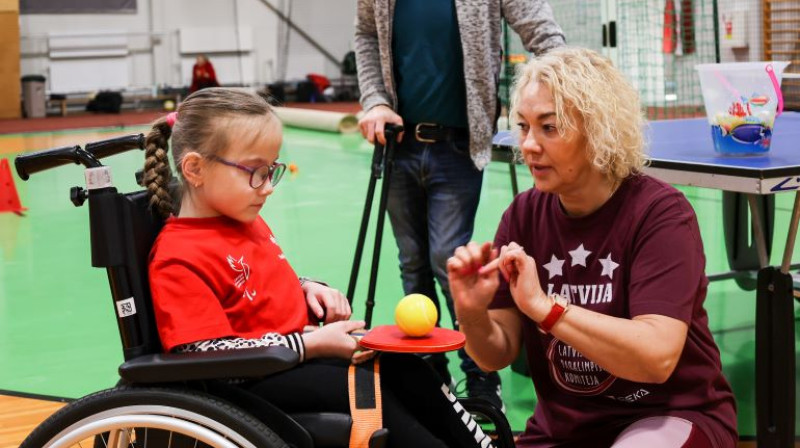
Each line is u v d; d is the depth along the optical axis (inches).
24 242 257.6
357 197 311.3
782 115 155.5
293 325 74.0
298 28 813.2
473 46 115.7
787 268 93.4
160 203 71.2
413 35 118.3
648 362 66.5
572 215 74.0
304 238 247.0
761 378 92.0
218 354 63.2
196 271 68.4
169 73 780.0
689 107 346.6
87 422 63.9
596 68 69.8
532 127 70.0
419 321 67.2
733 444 72.9
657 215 70.0
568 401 76.4
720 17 420.8
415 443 66.1
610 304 71.9
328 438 65.4
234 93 71.8
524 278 66.9
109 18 761.6
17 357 157.6
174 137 71.2
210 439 62.1
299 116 572.7
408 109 120.7
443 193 121.5
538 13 116.4
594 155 68.8
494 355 77.3
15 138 549.3
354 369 67.1
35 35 740.0
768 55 419.2
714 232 239.8
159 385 64.7
